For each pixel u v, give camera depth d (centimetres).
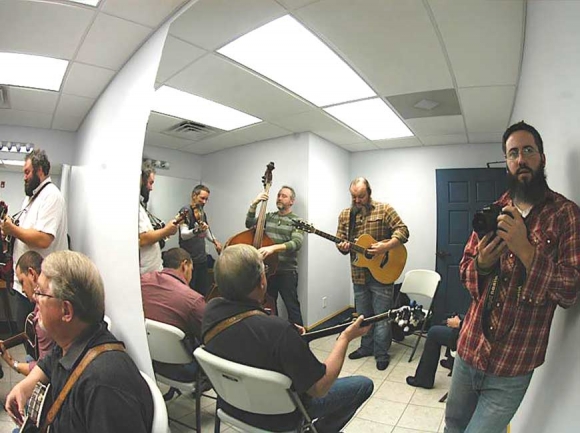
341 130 103
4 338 249
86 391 75
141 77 142
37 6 129
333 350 88
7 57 168
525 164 58
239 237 123
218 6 109
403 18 83
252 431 93
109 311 151
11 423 173
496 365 65
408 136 86
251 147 125
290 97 115
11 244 208
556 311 59
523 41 70
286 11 100
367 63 92
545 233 56
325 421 87
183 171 125
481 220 60
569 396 53
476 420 68
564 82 56
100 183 179
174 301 114
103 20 136
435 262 79
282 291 111
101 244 166
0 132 252
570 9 53
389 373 83
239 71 120
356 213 99
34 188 192
